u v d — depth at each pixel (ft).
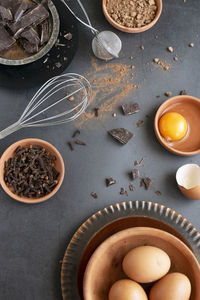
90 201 1.92
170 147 1.91
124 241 1.69
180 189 1.91
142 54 2.07
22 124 1.95
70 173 1.93
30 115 1.97
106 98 2.02
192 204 1.95
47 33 1.94
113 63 2.05
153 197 1.94
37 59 1.93
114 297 1.56
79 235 1.78
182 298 1.55
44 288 1.82
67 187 1.92
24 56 1.94
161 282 1.60
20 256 1.84
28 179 1.84
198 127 2.00
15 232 1.86
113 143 1.98
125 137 1.96
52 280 1.83
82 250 1.77
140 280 1.59
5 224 1.86
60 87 2.00
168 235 1.61
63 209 1.90
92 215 1.84
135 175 1.94
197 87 2.07
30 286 1.82
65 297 1.73
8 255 1.84
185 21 2.12
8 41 1.90
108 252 1.69
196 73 2.09
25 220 1.87
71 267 1.75
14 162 1.83
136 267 1.57
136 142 1.99
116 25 1.97
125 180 1.95
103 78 2.03
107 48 1.91
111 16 2.00
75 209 1.90
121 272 1.70
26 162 1.86
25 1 1.96
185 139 1.99
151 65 2.07
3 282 1.82
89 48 2.04
